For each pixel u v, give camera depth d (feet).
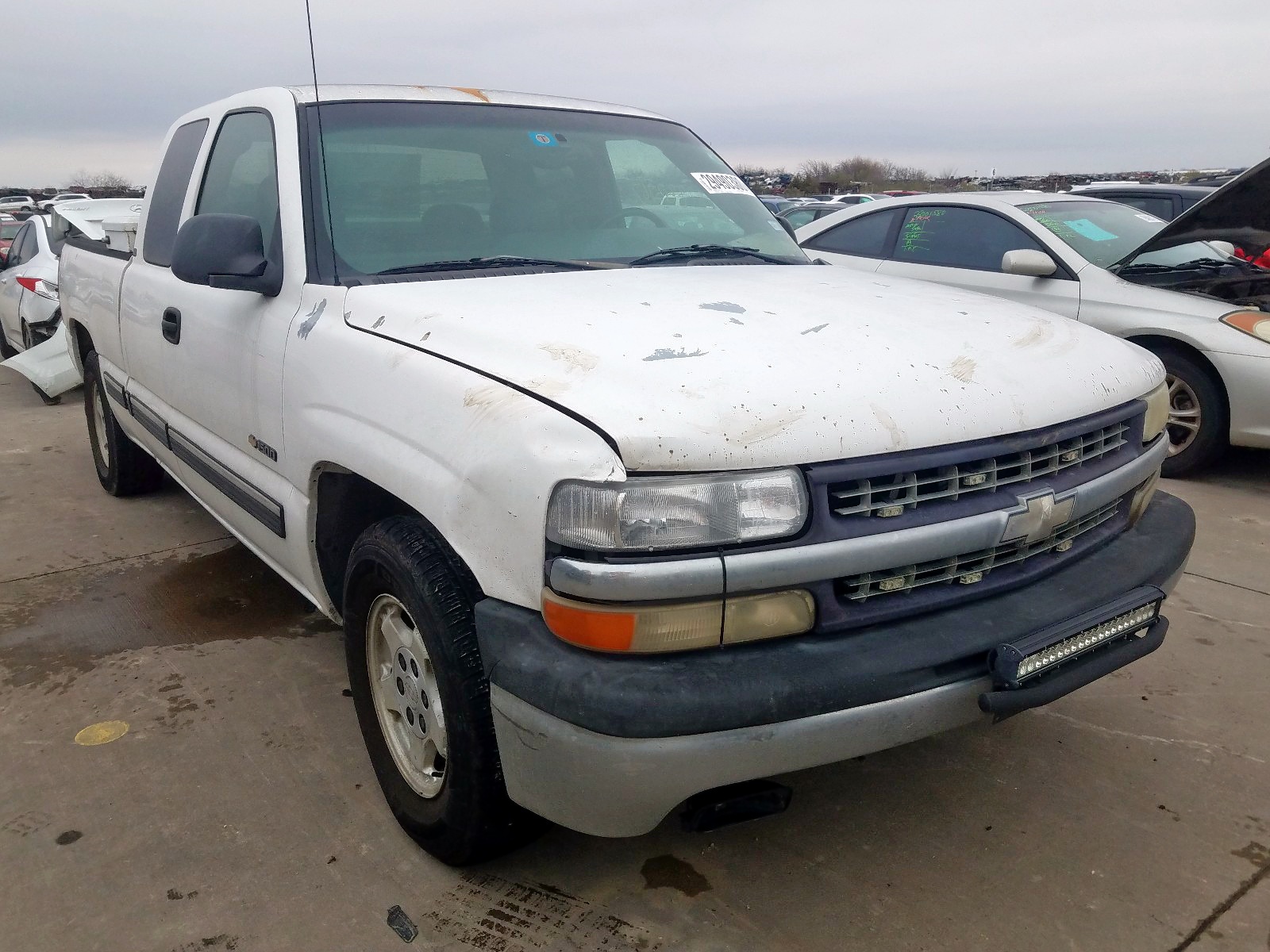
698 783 5.73
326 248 8.82
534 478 5.84
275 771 9.01
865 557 5.97
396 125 9.87
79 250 16.99
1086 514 7.16
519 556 5.98
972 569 6.63
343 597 8.35
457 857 7.37
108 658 11.28
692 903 7.29
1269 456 19.54
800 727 5.77
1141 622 7.28
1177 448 17.80
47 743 9.48
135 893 7.41
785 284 8.67
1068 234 19.66
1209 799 8.54
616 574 5.55
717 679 5.65
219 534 15.52
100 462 17.65
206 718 9.95
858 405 6.10
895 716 6.03
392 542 7.16
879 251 22.25
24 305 29.07
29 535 15.51
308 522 8.75
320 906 7.27
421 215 9.32
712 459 5.66
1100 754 9.24
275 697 10.35
